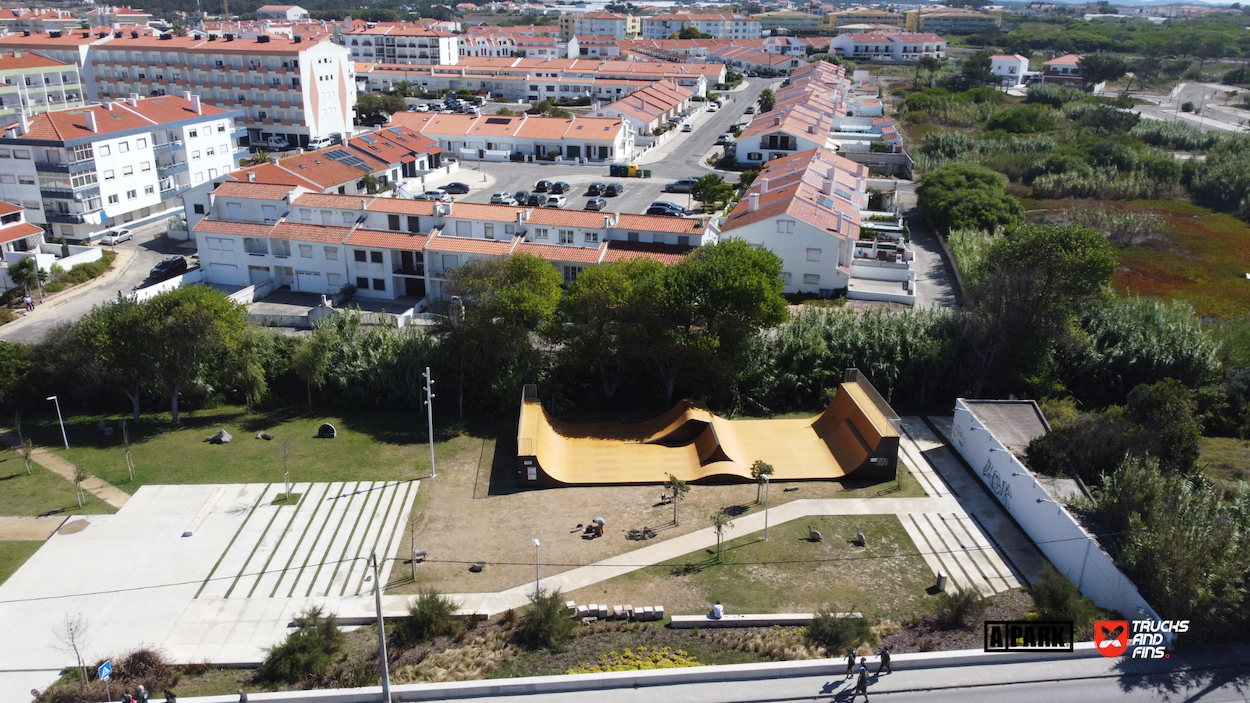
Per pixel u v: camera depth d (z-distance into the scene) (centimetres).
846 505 4994
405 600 4125
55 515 4850
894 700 3388
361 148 11119
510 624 3912
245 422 6122
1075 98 18888
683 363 6069
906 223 10219
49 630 3925
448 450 5681
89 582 4272
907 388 6334
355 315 6875
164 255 9281
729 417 6116
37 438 5847
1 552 4494
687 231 7469
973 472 5425
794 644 3728
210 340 5978
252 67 13950
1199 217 10694
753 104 19438
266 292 8200
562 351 6234
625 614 3984
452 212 7912
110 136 9594
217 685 3578
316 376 6191
